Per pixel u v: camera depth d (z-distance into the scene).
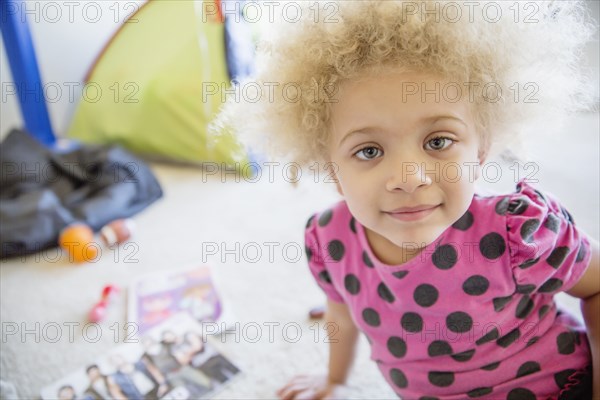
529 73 0.57
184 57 1.68
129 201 1.50
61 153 1.61
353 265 0.68
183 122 1.70
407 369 0.69
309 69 0.57
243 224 1.39
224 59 1.56
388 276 0.63
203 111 1.65
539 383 0.62
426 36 0.50
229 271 1.19
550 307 0.65
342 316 0.78
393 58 0.51
